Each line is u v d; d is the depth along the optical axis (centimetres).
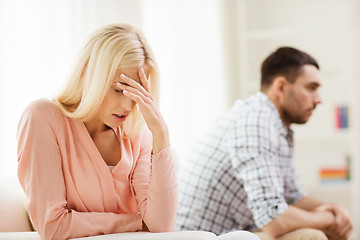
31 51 273
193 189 208
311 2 393
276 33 378
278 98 215
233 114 209
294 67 211
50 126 135
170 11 352
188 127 360
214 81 372
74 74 137
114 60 131
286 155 215
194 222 206
